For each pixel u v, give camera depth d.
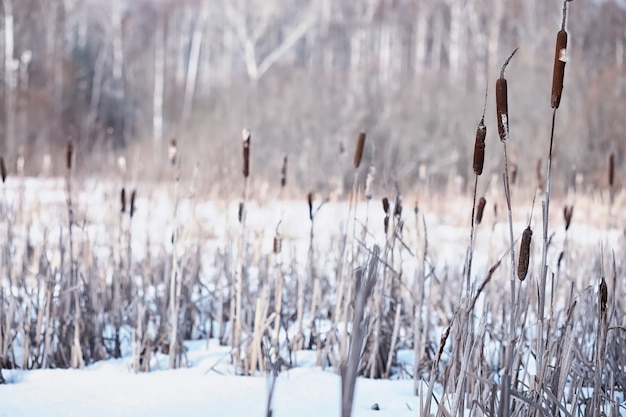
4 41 25.97
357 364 1.38
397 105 17.59
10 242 4.44
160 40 32.22
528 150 14.92
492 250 4.09
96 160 8.09
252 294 4.15
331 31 32.91
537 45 20.73
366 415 2.61
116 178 6.56
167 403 2.76
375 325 3.40
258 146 16.55
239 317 3.45
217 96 21.42
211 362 3.54
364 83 19.03
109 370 3.41
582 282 4.20
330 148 15.45
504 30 24.50
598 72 17.75
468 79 19.50
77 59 27.48
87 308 3.78
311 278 4.41
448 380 2.32
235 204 8.65
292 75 19.92
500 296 4.07
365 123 16.58
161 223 7.37
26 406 2.67
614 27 20.12
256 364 3.41
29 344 3.47
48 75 25.58
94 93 25.42
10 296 3.44
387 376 3.39
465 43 27.31
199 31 26.28
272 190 10.96
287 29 30.59
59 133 18.08
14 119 18.52
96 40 31.03
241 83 21.00
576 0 22.00
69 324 3.67
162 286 4.83
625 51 19.80
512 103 16.92
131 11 34.88
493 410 2.04
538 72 17.58
